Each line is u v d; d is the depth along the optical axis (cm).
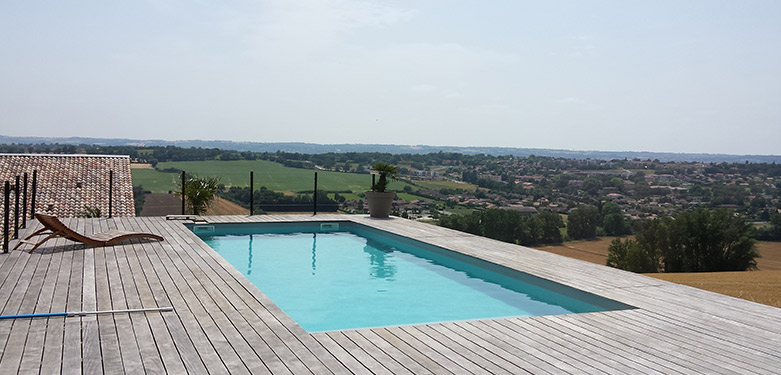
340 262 833
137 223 1055
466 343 378
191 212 1312
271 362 327
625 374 325
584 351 368
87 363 315
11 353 328
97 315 418
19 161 2130
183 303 458
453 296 630
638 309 490
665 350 374
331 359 336
